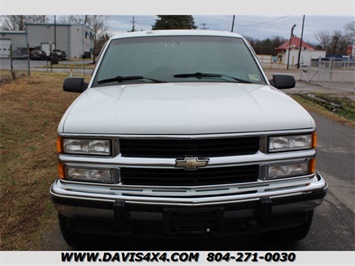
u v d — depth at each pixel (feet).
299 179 9.44
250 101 10.01
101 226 9.39
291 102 10.37
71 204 9.07
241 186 9.03
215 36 14.47
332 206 14.44
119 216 8.74
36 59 156.04
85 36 212.64
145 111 9.17
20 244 11.50
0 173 17.51
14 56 109.70
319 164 19.90
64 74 77.77
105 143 8.80
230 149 8.85
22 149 21.89
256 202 8.93
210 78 12.61
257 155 8.96
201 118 8.81
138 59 13.28
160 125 8.64
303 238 11.39
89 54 211.61
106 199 8.84
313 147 9.48
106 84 12.41
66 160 9.04
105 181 8.95
